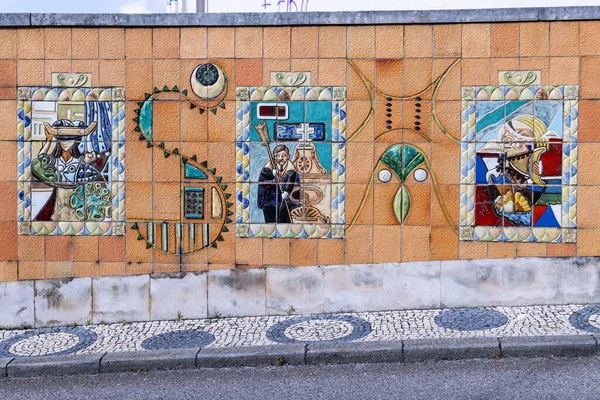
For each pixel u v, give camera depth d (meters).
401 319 7.91
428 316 7.95
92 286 8.45
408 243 8.19
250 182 8.31
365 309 8.27
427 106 8.09
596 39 7.89
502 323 7.56
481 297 8.14
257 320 8.22
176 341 7.63
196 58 8.28
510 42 7.98
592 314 7.69
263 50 8.23
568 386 6.11
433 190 8.12
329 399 6.10
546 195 8.02
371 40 8.12
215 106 8.30
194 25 8.25
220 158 8.32
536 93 7.98
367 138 8.17
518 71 7.98
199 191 8.36
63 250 8.45
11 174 8.45
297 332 7.70
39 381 7.02
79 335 8.06
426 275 8.18
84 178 8.41
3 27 8.35
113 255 8.44
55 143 8.41
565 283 8.04
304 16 8.15
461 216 8.12
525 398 5.89
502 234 8.08
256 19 8.20
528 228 8.05
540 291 8.07
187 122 8.32
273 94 8.24
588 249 8.00
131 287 8.43
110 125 8.38
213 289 8.39
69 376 7.13
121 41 8.32
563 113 7.96
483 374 6.51
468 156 8.07
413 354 6.98
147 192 8.38
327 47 8.16
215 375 6.91
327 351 7.05
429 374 6.60
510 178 8.05
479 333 7.30
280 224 8.30
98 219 8.42
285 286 8.34
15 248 8.47
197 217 8.37
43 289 8.45
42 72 8.38
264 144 8.28
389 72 8.11
